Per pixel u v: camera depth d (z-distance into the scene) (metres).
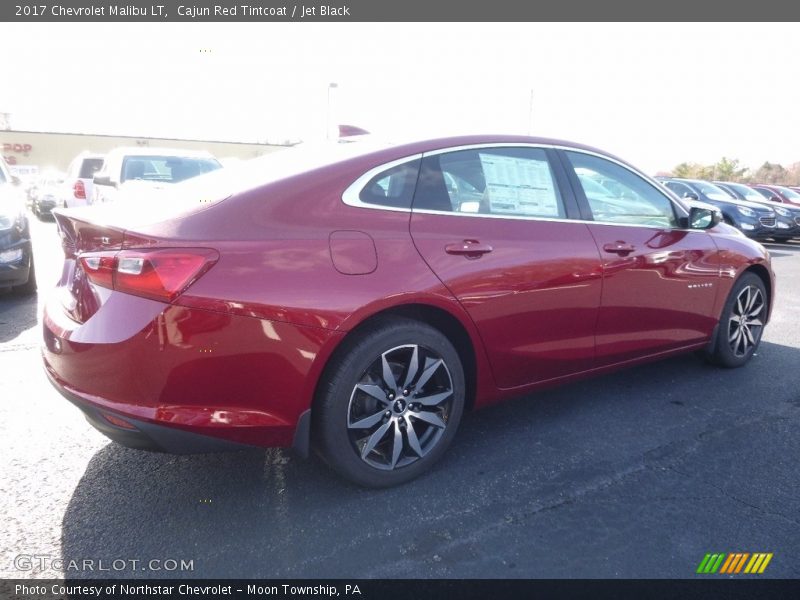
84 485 2.88
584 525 2.61
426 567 2.34
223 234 2.45
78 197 12.15
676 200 4.09
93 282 2.46
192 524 2.59
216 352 2.36
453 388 2.96
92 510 2.68
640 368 4.62
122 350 2.31
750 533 2.58
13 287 6.46
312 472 3.02
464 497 2.81
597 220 3.55
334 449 2.67
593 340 3.51
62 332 2.50
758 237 15.24
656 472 3.06
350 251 2.64
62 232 2.85
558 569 2.34
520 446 3.32
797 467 3.13
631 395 4.07
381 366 2.74
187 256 2.33
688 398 4.03
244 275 2.40
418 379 2.85
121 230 2.41
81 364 2.40
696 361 4.81
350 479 2.77
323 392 2.62
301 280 2.49
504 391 3.25
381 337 2.68
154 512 2.67
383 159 2.91
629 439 3.42
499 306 3.03
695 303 4.09
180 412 2.37
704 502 2.80
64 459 3.10
